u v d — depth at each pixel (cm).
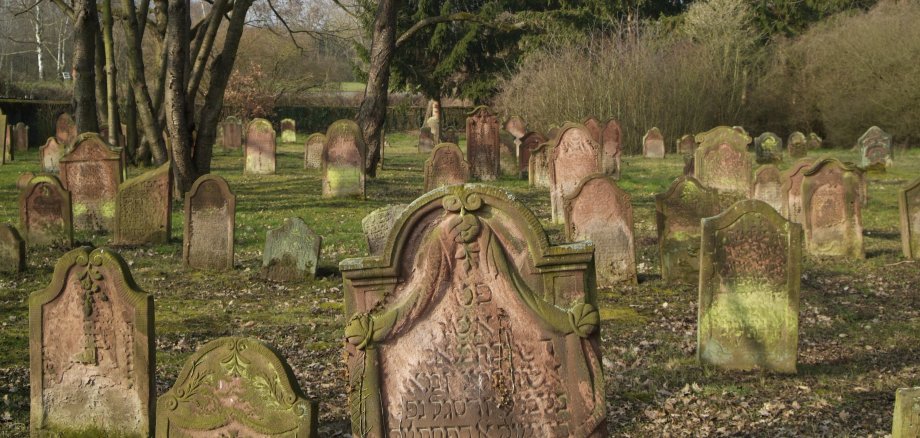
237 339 515
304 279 1180
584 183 1159
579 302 503
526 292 496
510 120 3544
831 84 3894
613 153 2558
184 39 1934
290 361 825
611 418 669
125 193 1435
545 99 3819
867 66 3703
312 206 1966
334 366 809
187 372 520
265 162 2789
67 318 620
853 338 905
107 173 1588
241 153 3869
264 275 1190
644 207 1961
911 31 3597
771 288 784
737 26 4128
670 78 3862
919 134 3634
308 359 833
